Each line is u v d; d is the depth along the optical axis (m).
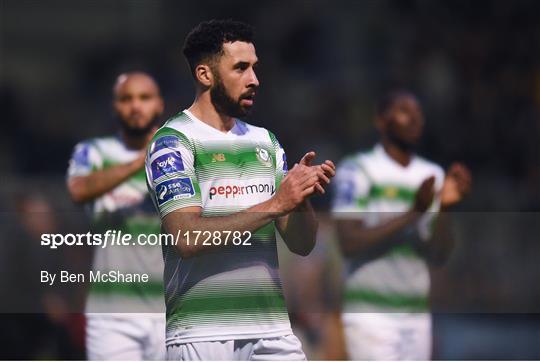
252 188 13.29
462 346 21.50
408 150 19.91
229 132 13.46
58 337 19.80
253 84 13.34
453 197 18.56
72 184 19.27
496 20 44.03
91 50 45.06
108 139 19.84
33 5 45.66
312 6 45.53
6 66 44.72
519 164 39.88
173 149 13.01
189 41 13.47
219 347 13.11
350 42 44.72
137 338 18.14
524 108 42.25
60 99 43.75
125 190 18.80
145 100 19.70
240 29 13.39
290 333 13.52
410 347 18.91
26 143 41.41
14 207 28.23
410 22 44.59
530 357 21.28
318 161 40.84
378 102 20.39
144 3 45.69
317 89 43.19
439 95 42.59
